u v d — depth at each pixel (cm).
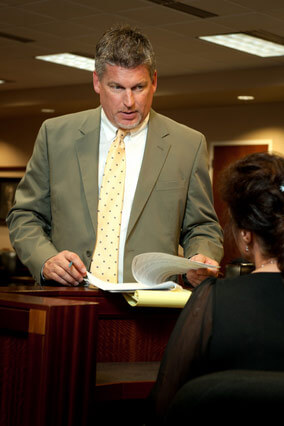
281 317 140
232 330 138
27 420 161
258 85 892
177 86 961
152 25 716
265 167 147
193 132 259
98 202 241
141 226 238
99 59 227
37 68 954
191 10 656
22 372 165
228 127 1041
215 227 250
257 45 784
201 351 138
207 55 838
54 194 244
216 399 120
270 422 119
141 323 214
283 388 118
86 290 205
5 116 1248
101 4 650
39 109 1149
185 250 247
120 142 243
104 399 180
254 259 150
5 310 169
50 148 248
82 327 166
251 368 136
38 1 651
